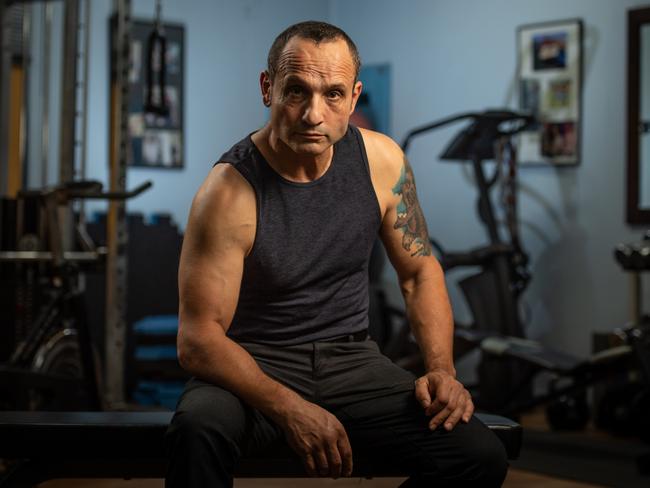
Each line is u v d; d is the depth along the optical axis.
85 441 1.78
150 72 4.08
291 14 6.07
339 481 3.29
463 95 5.44
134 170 5.66
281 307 1.81
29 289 3.86
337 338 1.85
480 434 1.71
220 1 5.88
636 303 4.21
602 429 4.36
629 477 3.36
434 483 1.73
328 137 1.69
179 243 5.08
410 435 1.73
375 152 1.90
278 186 1.76
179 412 1.63
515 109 5.22
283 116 1.68
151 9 5.69
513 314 4.51
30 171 5.48
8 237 3.80
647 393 3.75
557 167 5.07
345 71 1.68
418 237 1.96
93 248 4.04
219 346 1.68
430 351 1.88
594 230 4.93
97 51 5.57
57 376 3.38
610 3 4.89
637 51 4.77
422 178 5.65
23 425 1.78
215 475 1.58
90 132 5.55
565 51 5.04
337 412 1.79
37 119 5.51
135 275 5.14
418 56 5.64
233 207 1.72
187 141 5.80
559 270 5.06
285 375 1.80
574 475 3.39
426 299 1.93
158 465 1.85
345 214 1.81
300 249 1.77
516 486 3.26
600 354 3.78
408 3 5.68
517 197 5.24
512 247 4.57
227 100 5.91
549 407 4.34
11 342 3.83
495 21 5.30
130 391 5.07
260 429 1.72
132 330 5.12
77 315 3.45
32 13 5.50
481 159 4.78
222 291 1.71
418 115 5.65
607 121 4.89
